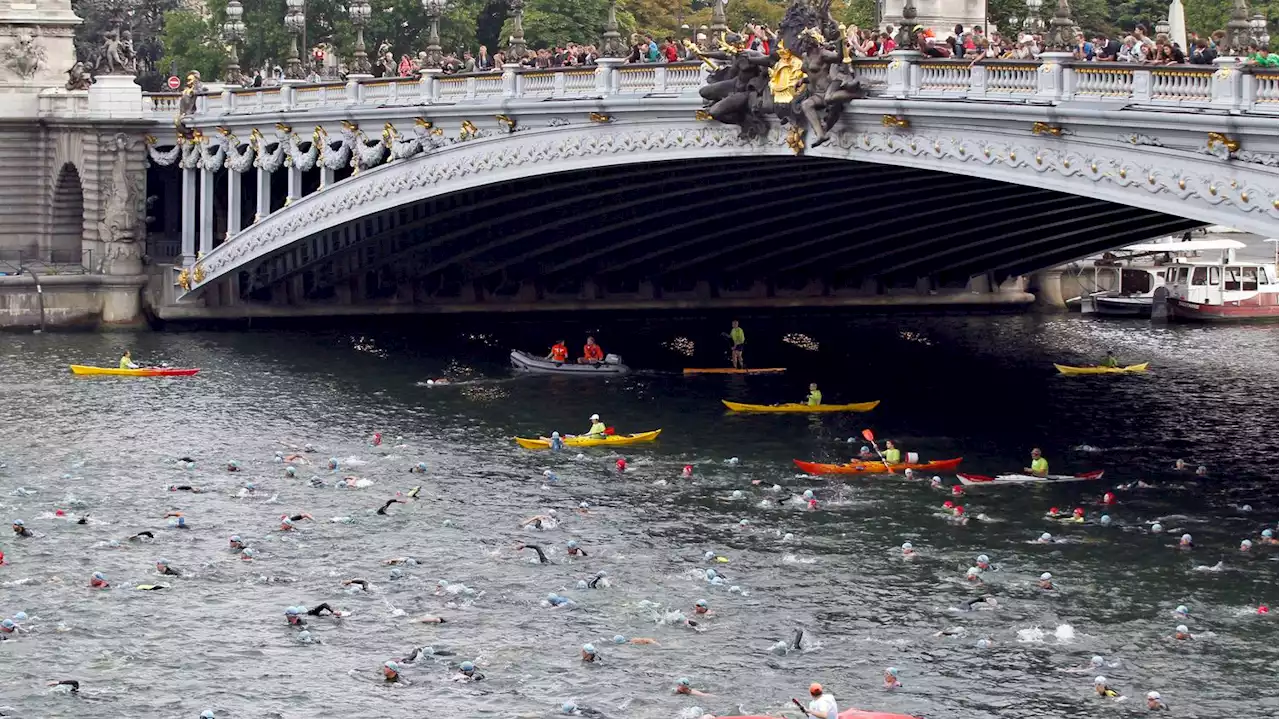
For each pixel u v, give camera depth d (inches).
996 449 4183.1
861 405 4665.4
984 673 2837.1
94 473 3959.2
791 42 4018.2
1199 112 3272.6
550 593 3174.2
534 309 6043.3
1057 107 3499.0
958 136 3747.5
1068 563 3316.9
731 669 2854.3
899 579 3240.7
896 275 6225.4
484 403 4692.4
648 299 6112.2
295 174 5462.6
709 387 4953.3
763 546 3430.1
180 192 6304.1
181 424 4421.8
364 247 5738.2
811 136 4042.8
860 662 2878.9
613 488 3833.7
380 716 2706.7
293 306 5915.4
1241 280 6259.8
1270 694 2753.4
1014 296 6387.8
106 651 2945.4
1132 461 4055.1
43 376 5014.8
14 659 2913.4
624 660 2891.2
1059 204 4672.7
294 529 3550.7
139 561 3363.7
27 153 6200.8
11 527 3558.1
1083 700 2741.1
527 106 4650.6
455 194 5211.6
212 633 3014.3
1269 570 3265.3
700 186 4837.6
